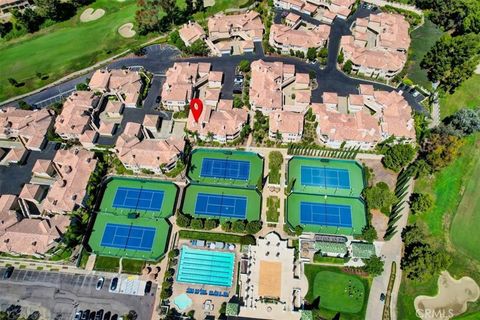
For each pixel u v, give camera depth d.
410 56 170.25
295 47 167.38
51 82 161.50
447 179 134.38
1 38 178.88
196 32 169.75
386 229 123.38
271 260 116.44
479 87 159.38
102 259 117.81
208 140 141.25
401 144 136.88
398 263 117.62
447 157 128.75
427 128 146.38
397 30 171.50
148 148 132.50
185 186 132.12
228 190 131.88
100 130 142.12
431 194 131.12
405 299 112.38
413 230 118.44
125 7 191.12
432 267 109.75
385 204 124.12
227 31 171.50
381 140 140.12
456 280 115.94
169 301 110.62
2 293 112.81
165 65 166.38
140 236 122.50
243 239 118.81
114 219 126.00
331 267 116.38
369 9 191.12
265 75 153.25
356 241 120.88
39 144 138.88
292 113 141.50
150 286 113.31
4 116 142.62
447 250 120.81
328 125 138.50
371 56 159.12
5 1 184.25
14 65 167.88
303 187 132.75
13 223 118.94
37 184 131.88
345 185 133.38
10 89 159.38
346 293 112.25
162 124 146.88
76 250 118.88
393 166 132.75
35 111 145.88
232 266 116.31
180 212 123.75
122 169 133.88
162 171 132.25
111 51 171.25
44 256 116.19
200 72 158.12
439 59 155.88
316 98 154.50
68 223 119.88
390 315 109.88
